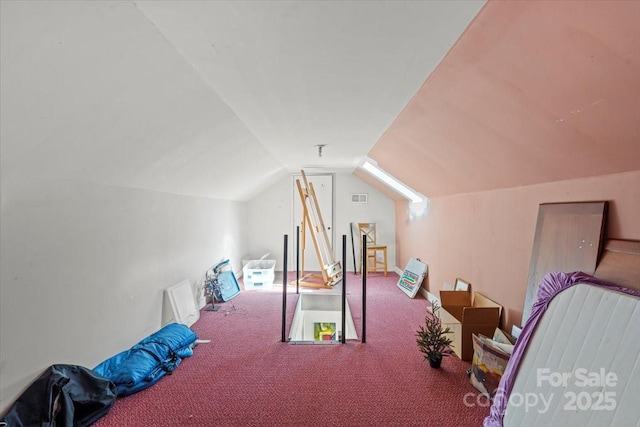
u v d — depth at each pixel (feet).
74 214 6.54
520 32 3.84
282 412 6.45
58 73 3.92
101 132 5.55
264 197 21.21
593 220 5.49
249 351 9.27
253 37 4.60
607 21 3.06
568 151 5.41
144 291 9.23
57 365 6.06
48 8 3.15
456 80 5.55
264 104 7.50
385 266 19.20
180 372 8.03
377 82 6.21
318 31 4.46
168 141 7.47
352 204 21.09
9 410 5.18
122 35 4.05
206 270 14.12
